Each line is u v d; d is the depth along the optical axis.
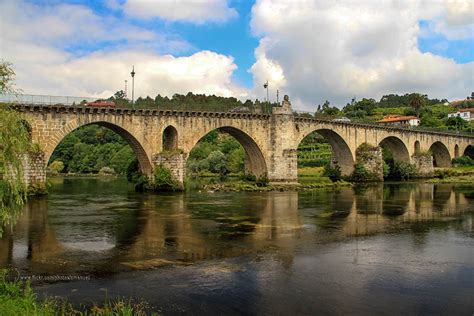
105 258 27.38
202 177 122.00
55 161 157.50
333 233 35.94
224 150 154.25
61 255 28.05
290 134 85.56
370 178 100.25
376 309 19.47
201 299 20.36
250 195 67.38
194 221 41.25
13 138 21.80
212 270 24.91
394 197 65.00
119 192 68.62
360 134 103.62
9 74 22.95
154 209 49.25
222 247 30.64
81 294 20.88
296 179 85.00
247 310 19.17
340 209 50.75
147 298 20.44
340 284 22.61
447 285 22.66
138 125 65.50
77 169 157.88
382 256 28.39
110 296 20.62
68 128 58.25
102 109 60.94
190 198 61.25
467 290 21.94
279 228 38.03
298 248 30.48
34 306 17.67
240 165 130.50
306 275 24.06
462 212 48.16
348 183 91.12
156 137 67.69
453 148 140.12
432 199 61.94
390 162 122.19
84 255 28.09
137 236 34.09
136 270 24.84
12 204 21.94
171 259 27.30
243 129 80.62
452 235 35.28
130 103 66.94
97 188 78.69
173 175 67.75
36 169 56.16
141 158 69.00
